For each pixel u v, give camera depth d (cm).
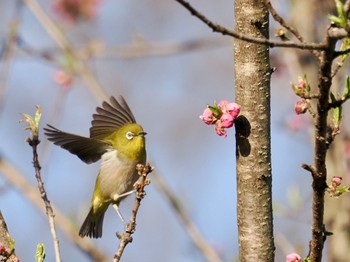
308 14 1252
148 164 711
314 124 585
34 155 738
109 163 1170
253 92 689
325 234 636
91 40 1591
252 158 688
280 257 1524
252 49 688
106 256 1330
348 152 1299
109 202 1196
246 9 686
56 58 1484
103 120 1223
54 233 696
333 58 545
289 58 1241
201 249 1235
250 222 691
